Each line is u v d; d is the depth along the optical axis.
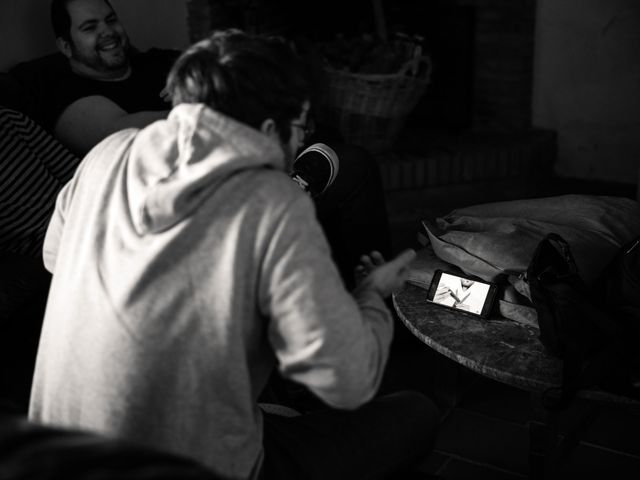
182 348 0.94
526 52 3.75
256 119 1.00
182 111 0.99
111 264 0.97
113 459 0.58
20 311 1.68
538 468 1.56
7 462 0.57
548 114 3.85
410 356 2.31
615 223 1.79
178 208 0.94
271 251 0.92
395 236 3.25
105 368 0.96
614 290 1.45
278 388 1.98
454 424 1.99
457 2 3.85
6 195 1.80
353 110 3.28
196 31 3.21
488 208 1.94
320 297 0.92
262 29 3.41
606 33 3.54
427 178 3.52
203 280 0.94
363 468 1.21
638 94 3.54
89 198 1.05
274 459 1.15
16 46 2.50
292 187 0.97
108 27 2.34
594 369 1.35
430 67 3.30
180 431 0.96
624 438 1.89
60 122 2.28
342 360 0.93
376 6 3.48
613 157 3.71
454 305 1.67
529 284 1.48
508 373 1.42
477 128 4.00
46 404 1.02
